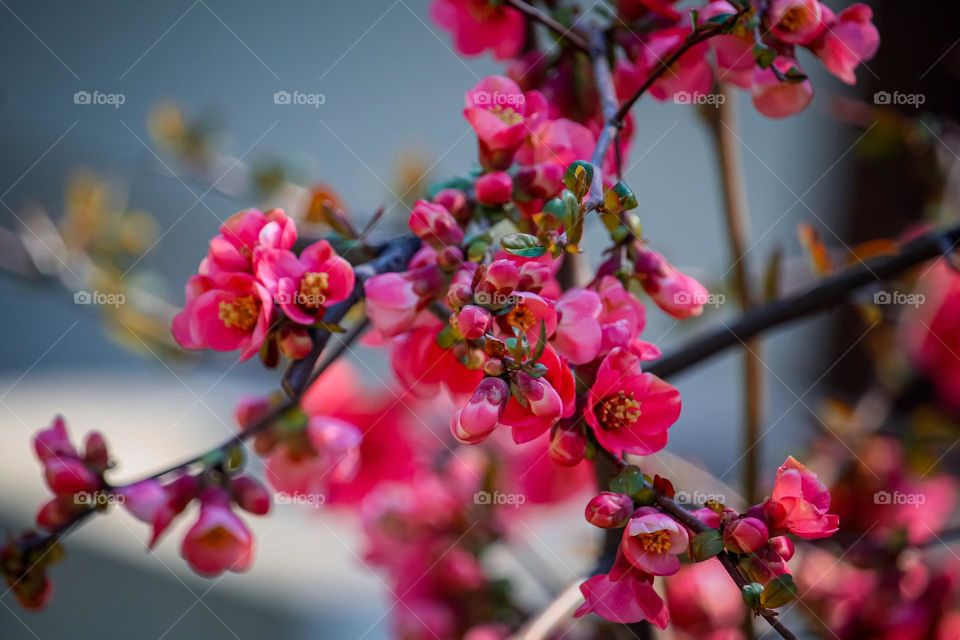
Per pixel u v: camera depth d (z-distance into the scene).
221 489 0.81
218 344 0.76
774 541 0.71
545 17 0.83
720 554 0.72
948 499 1.07
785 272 1.08
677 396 0.74
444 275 0.76
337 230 0.81
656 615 0.73
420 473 1.06
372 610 1.45
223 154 1.17
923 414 1.05
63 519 0.79
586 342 0.73
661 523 0.71
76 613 1.31
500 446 1.05
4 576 0.79
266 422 0.83
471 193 0.79
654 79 0.77
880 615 0.96
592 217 0.80
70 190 1.09
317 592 1.47
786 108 0.80
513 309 0.72
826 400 1.08
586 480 1.04
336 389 1.00
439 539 1.05
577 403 0.75
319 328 0.76
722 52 0.79
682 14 0.83
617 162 0.77
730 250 1.00
